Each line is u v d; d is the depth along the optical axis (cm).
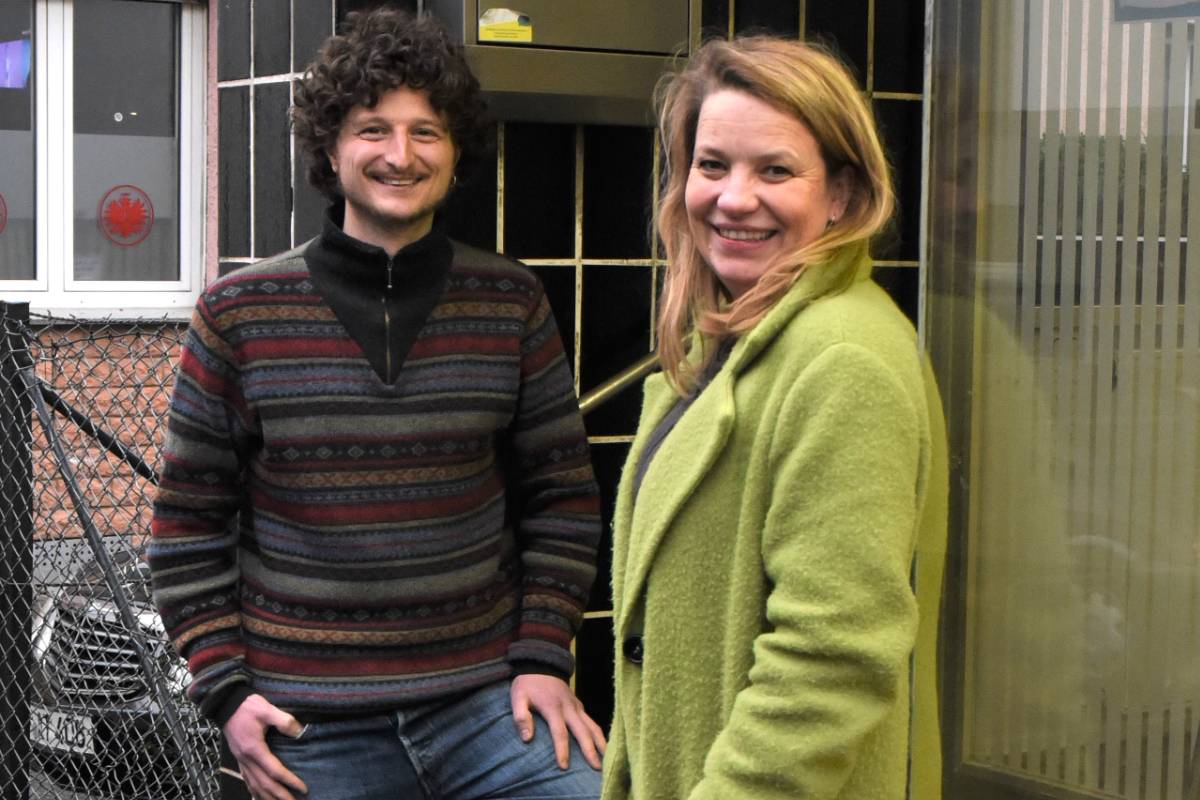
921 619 138
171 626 203
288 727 198
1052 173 137
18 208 596
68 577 326
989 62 141
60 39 595
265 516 204
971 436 144
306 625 200
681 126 144
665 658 133
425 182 204
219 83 293
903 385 120
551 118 272
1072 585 138
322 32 259
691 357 146
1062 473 139
